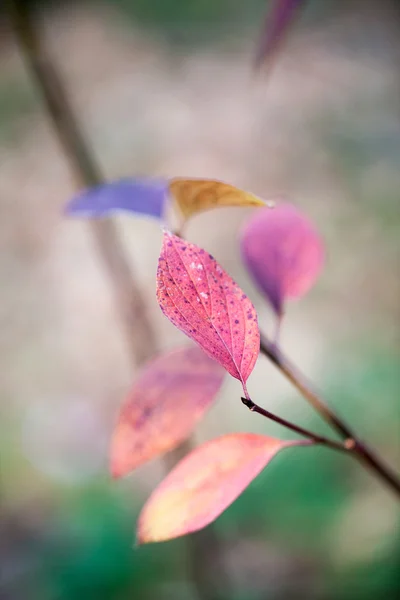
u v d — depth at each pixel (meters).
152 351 0.73
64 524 1.19
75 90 3.09
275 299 0.43
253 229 0.45
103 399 1.56
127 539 1.13
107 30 3.61
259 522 1.12
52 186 2.36
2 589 1.06
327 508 1.12
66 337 1.76
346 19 3.36
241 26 3.50
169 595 1.02
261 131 2.59
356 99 2.71
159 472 1.30
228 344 0.33
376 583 0.98
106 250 0.74
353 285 1.73
